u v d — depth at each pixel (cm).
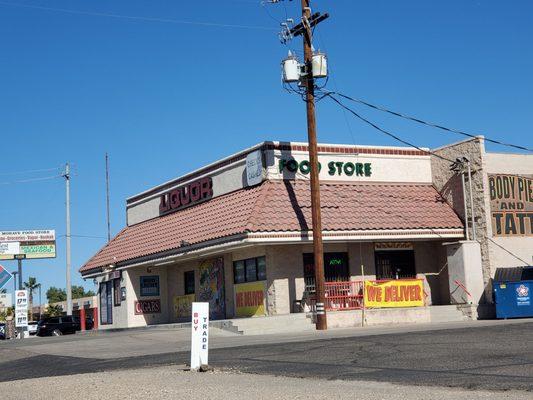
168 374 1405
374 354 1569
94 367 1739
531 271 3009
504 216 3159
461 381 1089
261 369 1433
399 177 3334
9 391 1300
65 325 4581
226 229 2956
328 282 2998
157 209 3962
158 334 2614
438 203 3284
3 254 6656
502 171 3191
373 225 3008
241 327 2639
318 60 2630
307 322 2739
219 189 3403
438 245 3303
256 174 3073
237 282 3188
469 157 3200
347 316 2788
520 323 2381
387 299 2934
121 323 3903
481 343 1655
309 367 1412
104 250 4266
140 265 3641
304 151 3142
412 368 1293
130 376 1396
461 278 3066
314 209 2650
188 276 3669
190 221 3428
